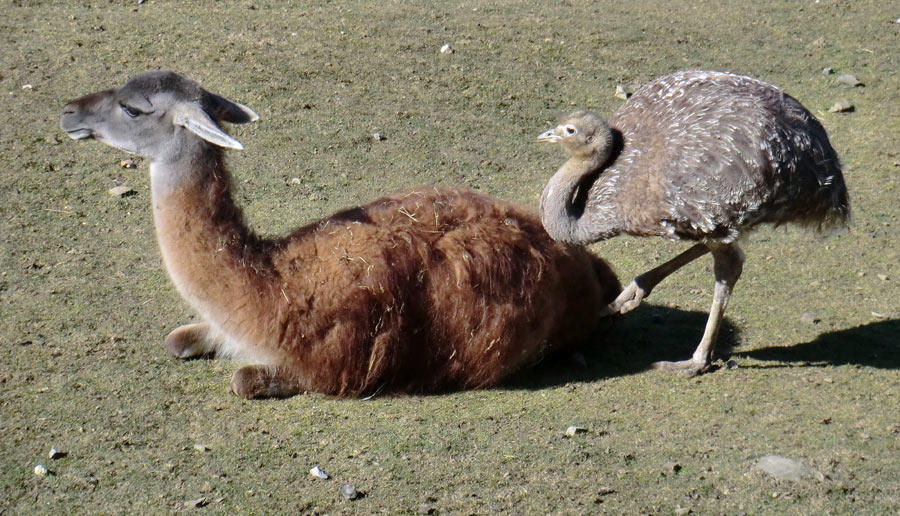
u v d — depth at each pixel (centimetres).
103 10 2781
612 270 1652
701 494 1159
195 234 1341
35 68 2367
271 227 1850
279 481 1169
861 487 1173
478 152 2209
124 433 1253
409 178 2075
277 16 2838
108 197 1933
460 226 1413
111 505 1115
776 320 1638
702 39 2862
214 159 1361
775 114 1332
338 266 1350
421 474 1190
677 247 1905
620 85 2531
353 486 1159
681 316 1664
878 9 3147
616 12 3062
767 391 1402
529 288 1406
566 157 2220
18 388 1337
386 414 1337
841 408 1352
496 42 2758
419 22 2867
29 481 1148
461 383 1421
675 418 1327
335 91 2416
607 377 1466
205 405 1337
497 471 1199
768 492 1164
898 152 2288
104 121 1370
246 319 1350
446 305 1373
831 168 1364
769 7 3153
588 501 1145
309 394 1391
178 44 2567
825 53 2803
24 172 1980
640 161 1351
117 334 1500
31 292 1596
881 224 1986
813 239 1925
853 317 1644
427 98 2428
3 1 2775
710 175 1291
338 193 2000
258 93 2352
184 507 1115
